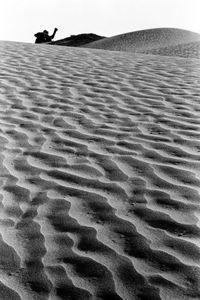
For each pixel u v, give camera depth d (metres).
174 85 7.70
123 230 3.25
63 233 3.26
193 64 10.49
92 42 53.12
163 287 2.67
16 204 3.68
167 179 3.97
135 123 5.55
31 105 6.40
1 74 8.45
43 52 12.20
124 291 2.67
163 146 4.73
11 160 4.50
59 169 4.27
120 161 4.40
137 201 3.63
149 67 9.88
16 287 2.73
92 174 4.14
